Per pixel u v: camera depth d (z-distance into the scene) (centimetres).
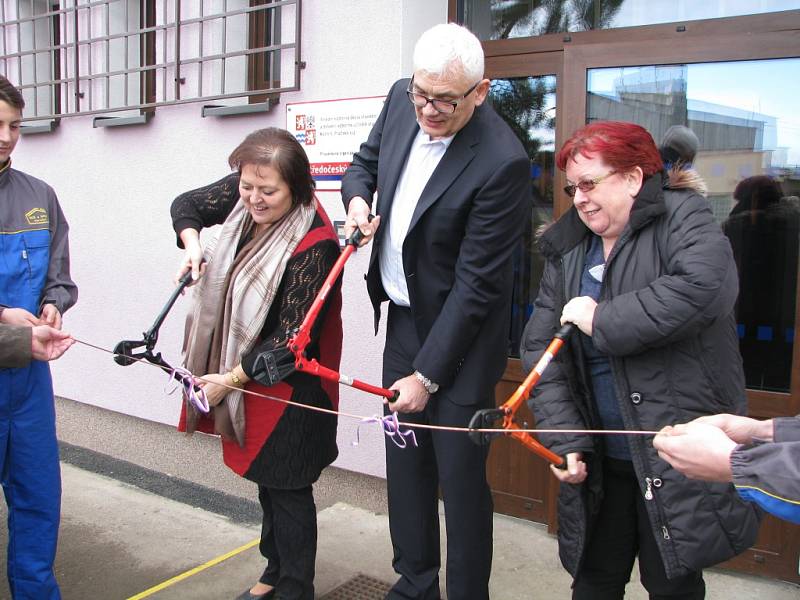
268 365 198
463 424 212
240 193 225
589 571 194
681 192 171
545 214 308
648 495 168
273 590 260
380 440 329
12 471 237
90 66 424
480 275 198
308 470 230
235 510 368
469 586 220
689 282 157
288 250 218
